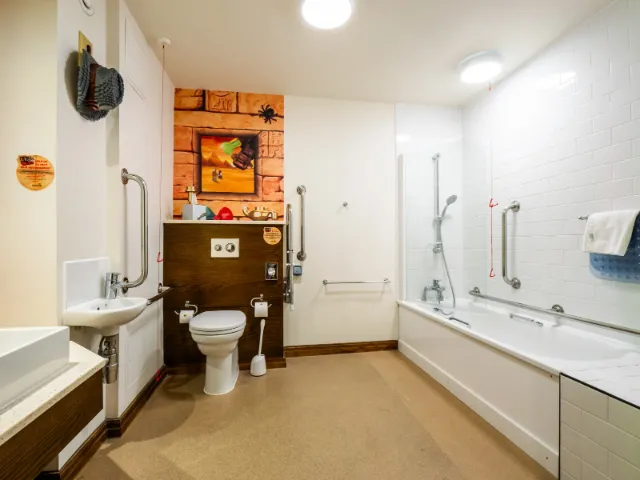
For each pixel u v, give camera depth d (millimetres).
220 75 2420
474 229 2824
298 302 2752
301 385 2146
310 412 1794
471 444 1514
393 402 1915
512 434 1533
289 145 2752
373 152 2881
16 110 1188
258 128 2709
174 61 2232
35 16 1194
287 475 1307
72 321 1245
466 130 2930
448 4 1687
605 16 1715
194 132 2619
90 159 1446
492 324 2404
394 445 1501
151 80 2088
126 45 1694
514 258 2381
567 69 1945
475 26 1875
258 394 2012
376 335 2879
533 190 2209
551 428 1338
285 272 2639
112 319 1294
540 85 2145
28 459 716
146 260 1661
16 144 1188
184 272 2391
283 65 2285
